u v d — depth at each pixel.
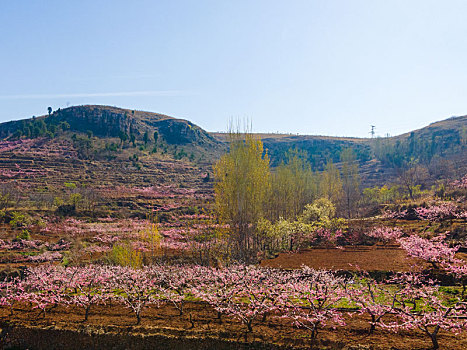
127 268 18.19
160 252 31.23
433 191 56.88
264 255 28.50
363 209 57.09
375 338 11.28
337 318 12.25
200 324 13.52
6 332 14.27
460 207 34.91
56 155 96.19
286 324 13.07
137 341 12.60
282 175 42.94
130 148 114.31
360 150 135.50
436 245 19.84
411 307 13.59
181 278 17.25
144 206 64.31
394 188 60.06
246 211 27.53
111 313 15.48
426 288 13.80
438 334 11.38
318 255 26.36
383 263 21.45
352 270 19.92
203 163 114.56
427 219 35.28
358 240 31.55
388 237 30.05
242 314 13.65
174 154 117.19
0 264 29.00
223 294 14.62
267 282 14.62
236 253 26.16
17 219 44.69
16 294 17.48
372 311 11.88
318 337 11.65
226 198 27.72
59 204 56.53
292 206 43.44
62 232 43.28
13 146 102.94
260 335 12.13
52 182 75.44
